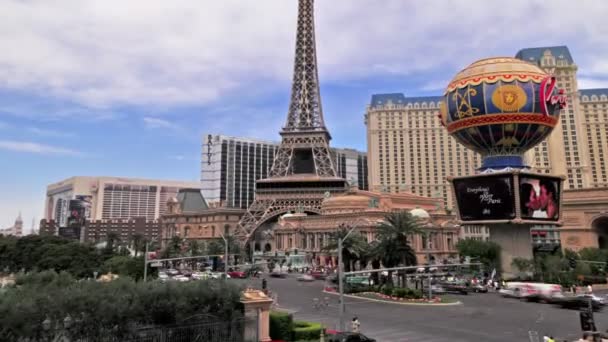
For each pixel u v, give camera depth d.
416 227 86.75
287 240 175.00
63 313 32.12
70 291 34.06
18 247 140.00
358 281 99.44
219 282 42.78
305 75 199.12
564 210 142.12
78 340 33.22
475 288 92.06
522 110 100.88
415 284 94.56
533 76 102.12
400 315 63.28
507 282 95.12
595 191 136.50
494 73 103.00
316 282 111.88
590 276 101.56
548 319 59.66
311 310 68.38
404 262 85.88
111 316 33.91
